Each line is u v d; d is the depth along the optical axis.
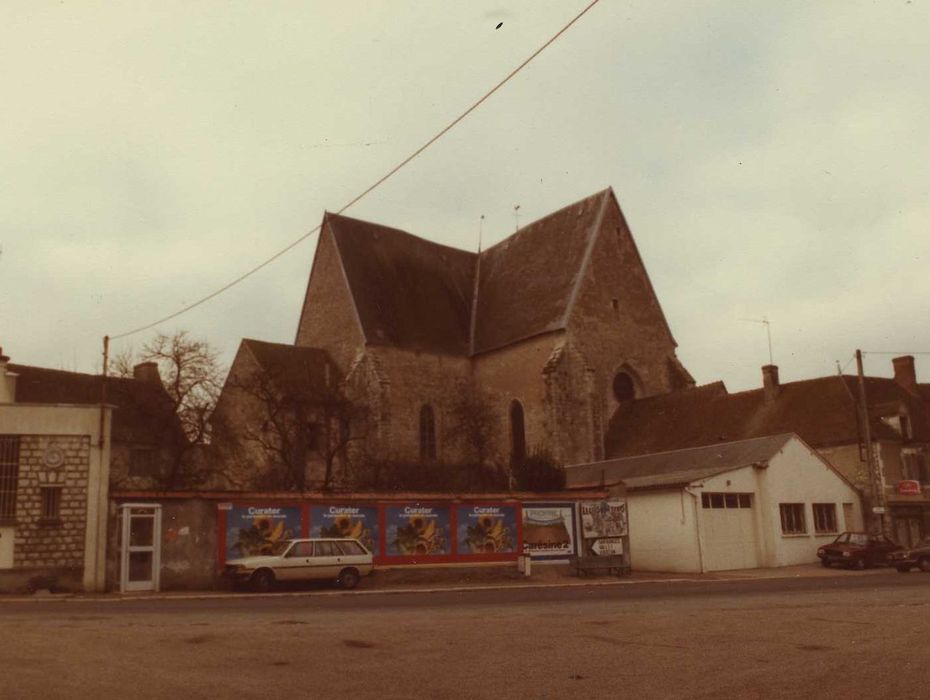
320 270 58.41
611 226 58.03
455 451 55.00
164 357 41.00
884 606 17.67
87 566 25.94
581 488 39.81
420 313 58.47
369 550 29.72
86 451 26.59
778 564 37.69
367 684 9.84
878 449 43.66
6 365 41.00
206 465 42.12
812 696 8.98
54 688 9.14
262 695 9.16
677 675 10.30
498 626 15.07
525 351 55.66
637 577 33.25
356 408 49.38
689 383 58.25
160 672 10.30
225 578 26.97
